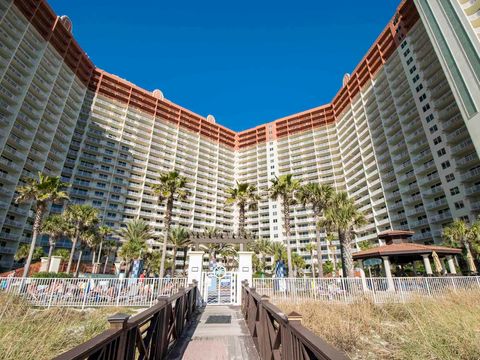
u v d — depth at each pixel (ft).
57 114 209.97
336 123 320.09
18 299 33.37
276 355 13.06
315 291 46.83
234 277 47.50
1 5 174.70
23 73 186.29
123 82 286.46
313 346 6.92
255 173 360.07
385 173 219.41
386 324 28.76
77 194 223.30
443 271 79.61
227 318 32.63
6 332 16.94
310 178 314.96
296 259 194.49
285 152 351.67
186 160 322.34
